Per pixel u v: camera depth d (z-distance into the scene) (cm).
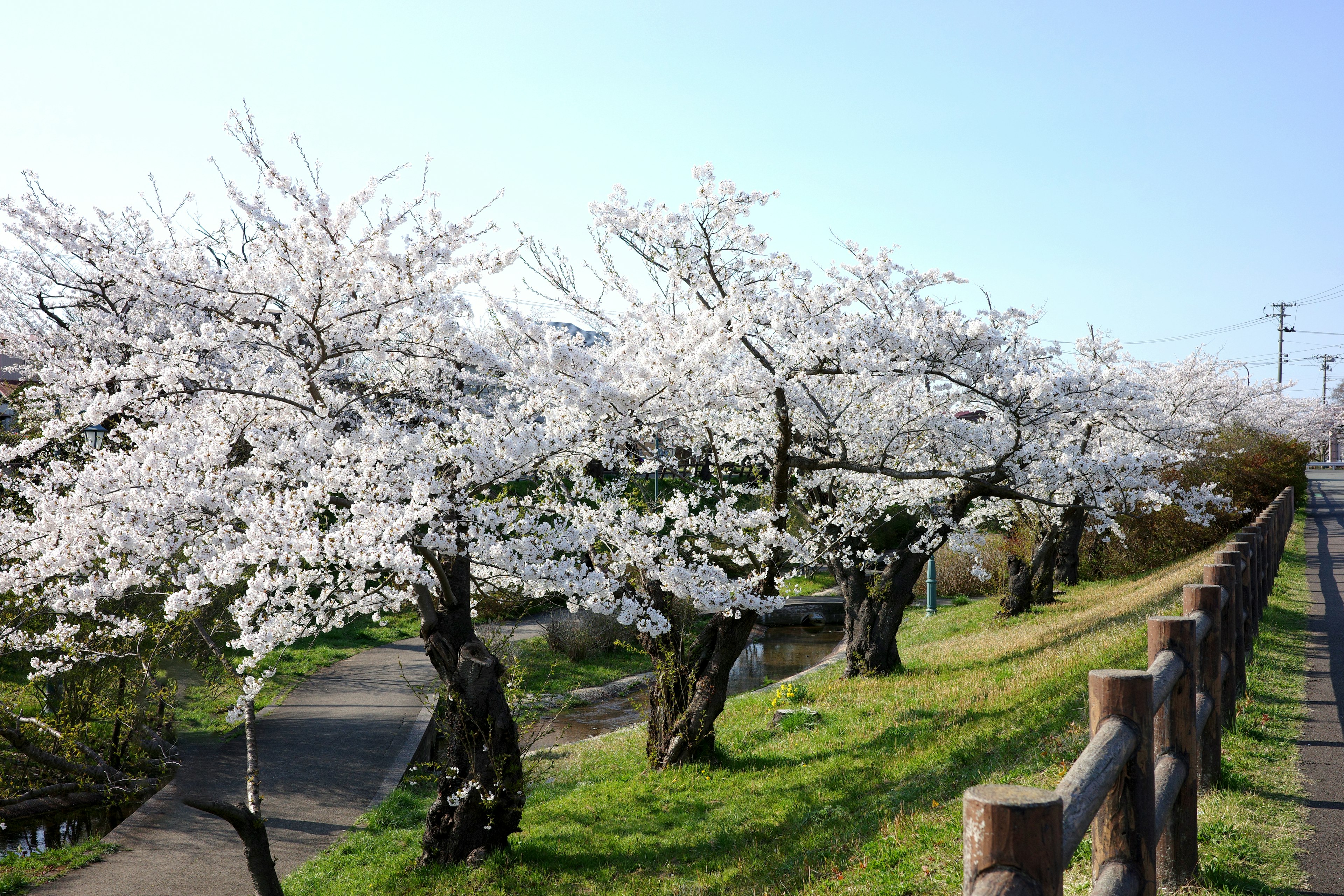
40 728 1074
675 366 786
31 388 970
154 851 885
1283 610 1053
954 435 1073
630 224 937
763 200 905
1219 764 467
